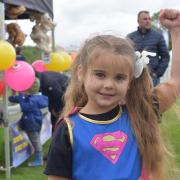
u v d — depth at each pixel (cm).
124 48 169
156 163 178
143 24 638
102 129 169
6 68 419
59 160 167
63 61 646
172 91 191
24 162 525
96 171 164
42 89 557
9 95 531
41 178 454
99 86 167
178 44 193
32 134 506
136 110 182
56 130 172
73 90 187
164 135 195
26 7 547
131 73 174
